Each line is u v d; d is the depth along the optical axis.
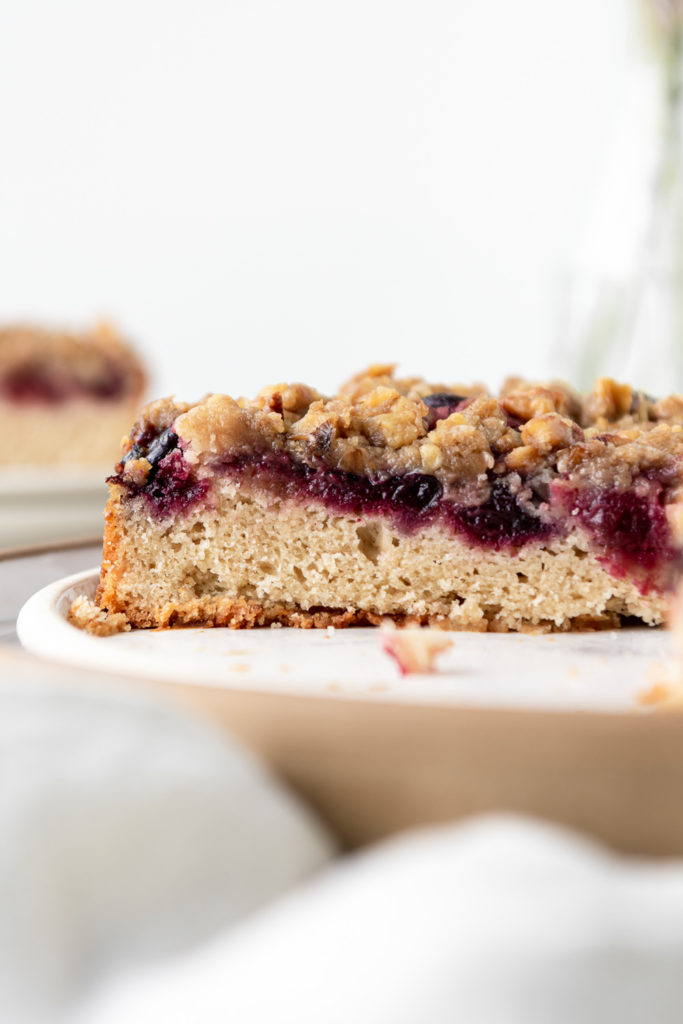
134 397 0.85
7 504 0.61
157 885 0.18
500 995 0.15
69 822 0.18
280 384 0.36
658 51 0.82
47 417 0.84
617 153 0.85
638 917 0.16
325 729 0.22
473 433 0.34
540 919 0.16
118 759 0.19
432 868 0.17
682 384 0.83
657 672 0.30
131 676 0.24
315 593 0.35
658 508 0.34
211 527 0.35
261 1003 0.16
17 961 0.17
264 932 0.17
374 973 0.15
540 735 0.22
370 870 0.18
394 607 0.35
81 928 0.18
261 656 0.31
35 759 0.19
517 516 0.34
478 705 0.23
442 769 0.21
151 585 0.35
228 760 0.20
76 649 0.31
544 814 0.21
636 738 0.21
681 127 0.83
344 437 0.35
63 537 0.62
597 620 0.34
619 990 0.16
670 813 0.21
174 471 0.35
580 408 0.38
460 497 0.34
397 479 0.34
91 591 0.37
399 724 0.22
